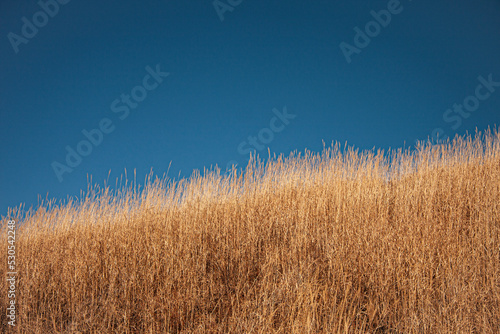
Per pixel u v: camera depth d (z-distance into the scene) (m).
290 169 7.14
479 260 4.53
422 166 7.35
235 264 4.82
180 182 6.56
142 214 6.11
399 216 5.39
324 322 3.53
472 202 6.18
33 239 6.16
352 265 4.54
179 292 4.15
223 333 3.67
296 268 4.33
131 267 4.80
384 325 3.77
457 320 3.62
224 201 6.35
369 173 7.00
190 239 5.09
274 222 5.65
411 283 4.02
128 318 3.99
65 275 4.91
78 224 6.20
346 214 5.63
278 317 3.71
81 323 3.98
